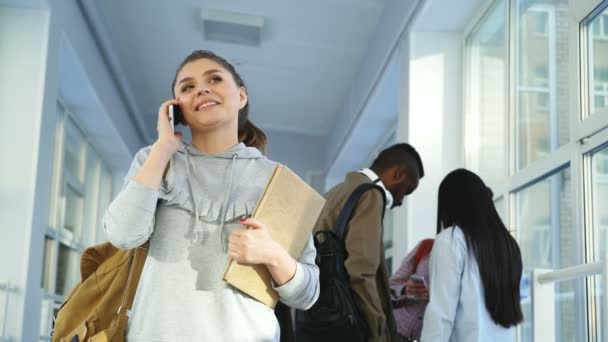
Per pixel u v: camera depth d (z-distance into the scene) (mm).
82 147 6488
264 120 8141
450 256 2342
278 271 1354
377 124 6328
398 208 4395
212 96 1475
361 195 2631
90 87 5406
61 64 4973
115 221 1331
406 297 2670
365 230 2549
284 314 1687
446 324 2295
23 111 3918
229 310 1334
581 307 2494
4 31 4004
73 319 1487
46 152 4031
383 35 5301
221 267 1361
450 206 2443
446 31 4375
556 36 2980
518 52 3486
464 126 4199
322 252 2533
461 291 2340
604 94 2490
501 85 3684
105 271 1506
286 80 6906
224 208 1398
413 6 4316
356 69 6523
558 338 2693
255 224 1342
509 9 3578
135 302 1363
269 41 6082
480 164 3988
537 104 3158
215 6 5535
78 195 6391
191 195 1416
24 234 3754
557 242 2814
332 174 8148
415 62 4340
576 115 2645
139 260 1427
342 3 5359
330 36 5918
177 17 5730
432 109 4281
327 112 7770
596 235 2498
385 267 2641
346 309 2461
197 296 1337
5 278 3691
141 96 7438
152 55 6422
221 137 1506
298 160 8477
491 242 2359
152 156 1364
